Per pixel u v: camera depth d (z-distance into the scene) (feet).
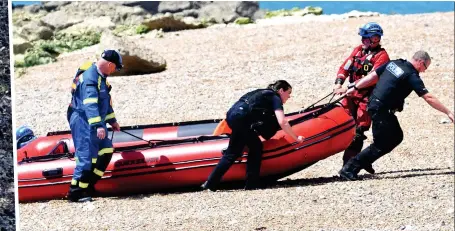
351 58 103.40
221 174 94.32
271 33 247.91
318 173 111.86
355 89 99.91
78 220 84.84
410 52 205.57
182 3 447.83
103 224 82.94
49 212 88.33
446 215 83.87
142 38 262.47
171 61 215.31
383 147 98.43
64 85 197.47
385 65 98.37
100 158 92.12
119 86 186.39
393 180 99.60
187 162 95.35
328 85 180.34
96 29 319.68
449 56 200.44
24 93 188.55
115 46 201.05
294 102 167.22
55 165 94.68
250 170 95.35
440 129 139.74
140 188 96.02
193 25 287.69
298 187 97.04
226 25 294.05
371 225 80.64
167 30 286.25
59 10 419.95
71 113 91.76
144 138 104.78
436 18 252.42
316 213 85.25
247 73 194.59
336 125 99.45
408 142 129.39
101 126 89.97
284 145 96.84
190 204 89.92
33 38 319.68
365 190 94.53
